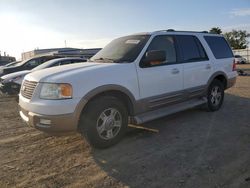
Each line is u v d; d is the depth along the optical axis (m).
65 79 3.92
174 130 5.23
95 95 4.16
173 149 4.28
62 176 3.51
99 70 4.24
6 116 6.86
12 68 12.92
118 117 4.44
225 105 7.36
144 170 3.61
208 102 6.39
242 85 11.82
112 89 4.29
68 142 4.71
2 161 4.01
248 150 4.16
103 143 4.27
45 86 3.96
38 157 4.13
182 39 5.77
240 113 6.41
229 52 7.04
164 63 5.18
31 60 13.50
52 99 3.87
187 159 3.89
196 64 5.83
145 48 4.90
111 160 3.96
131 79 4.55
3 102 8.99
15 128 5.71
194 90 5.83
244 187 3.11
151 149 4.31
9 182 3.38
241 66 32.19
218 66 6.47
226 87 6.89
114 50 5.20
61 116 3.83
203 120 5.86
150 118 4.86
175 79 5.33
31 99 4.06
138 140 4.72
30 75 4.43
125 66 4.54
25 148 4.51
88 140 4.19
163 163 3.79
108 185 3.26
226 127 5.34
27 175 3.56
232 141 4.55
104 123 4.26
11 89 9.03
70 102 3.86
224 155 3.99
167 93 5.19
